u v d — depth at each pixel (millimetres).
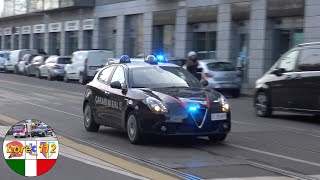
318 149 9680
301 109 13922
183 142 10219
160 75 10523
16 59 42625
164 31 33781
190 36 31047
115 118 10547
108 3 39719
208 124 9422
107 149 9391
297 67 14102
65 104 18109
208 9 29078
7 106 17109
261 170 7750
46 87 27266
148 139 9938
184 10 31078
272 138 10938
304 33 23047
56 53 50469
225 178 7176
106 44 40938
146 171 7555
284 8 24125
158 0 33438
